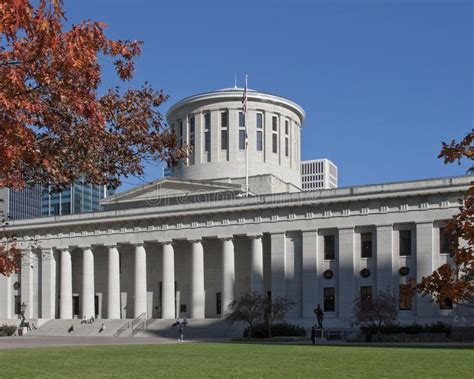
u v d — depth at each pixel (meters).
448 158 17.72
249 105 103.12
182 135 107.00
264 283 85.00
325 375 25.33
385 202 76.75
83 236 95.31
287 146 107.12
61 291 95.94
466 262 17.62
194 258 87.12
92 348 48.81
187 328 81.00
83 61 16.27
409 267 74.88
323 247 80.31
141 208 91.44
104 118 18.94
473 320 70.81
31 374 26.67
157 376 25.42
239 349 45.50
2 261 25.80
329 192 79.69
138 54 19.55
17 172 18.97
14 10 14.06
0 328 90.38
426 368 28.14
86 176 22.52
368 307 66.75
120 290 96.31
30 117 18.33
